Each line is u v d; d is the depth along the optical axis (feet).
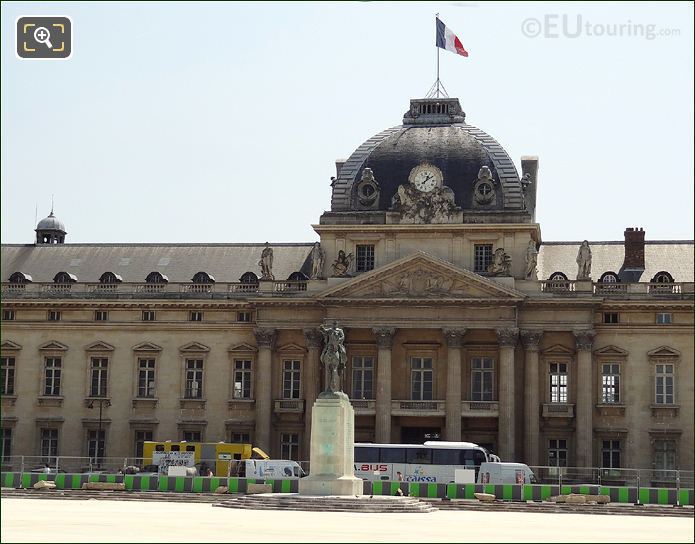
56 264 445.37
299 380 412.36
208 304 418.72
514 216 399.24
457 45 422.41
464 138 417.08
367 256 408.67
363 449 353.10
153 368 422.41
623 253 422.41
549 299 394.52
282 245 443.32
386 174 413.39
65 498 308.40
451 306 396.16
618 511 288.30
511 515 263.29
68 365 426.10
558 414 395.34
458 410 391.45
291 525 202.49
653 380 398.01
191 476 325.62
